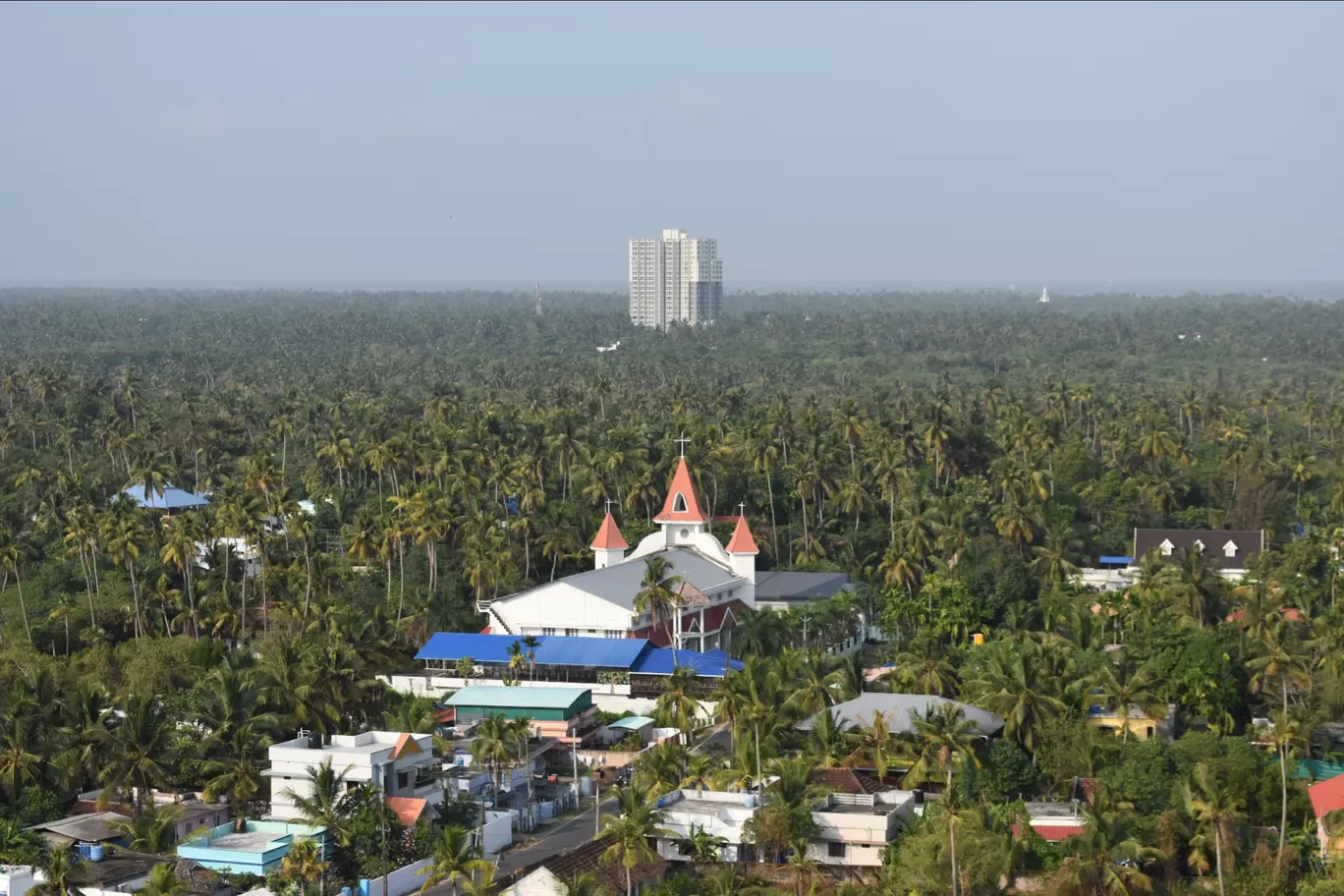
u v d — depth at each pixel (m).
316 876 118.75
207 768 138.00
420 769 143.25
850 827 127.25
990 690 149.75
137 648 182.25
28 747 136.75
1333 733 155.88
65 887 112.06
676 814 129.50
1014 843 121.44
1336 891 114.38
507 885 121.50
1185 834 125.00
